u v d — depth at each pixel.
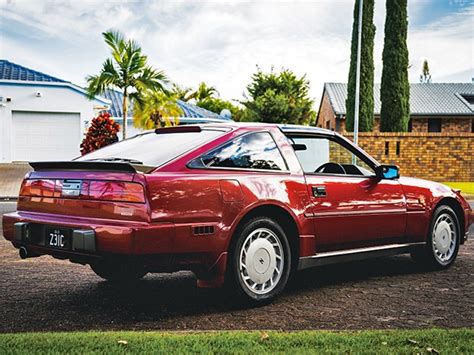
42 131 27.53
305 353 3.41
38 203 5.00
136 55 24.30
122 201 4.40
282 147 5.40
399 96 26.47
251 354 3.41
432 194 6.56
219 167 4.86
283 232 5.14
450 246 6.84
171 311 4.82
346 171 5.95
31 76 27.95
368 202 5.87
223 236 4.68
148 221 4.31
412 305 5.05
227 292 4.89
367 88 26.81
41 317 4.60
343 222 5.63
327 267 6.86
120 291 5.52
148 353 3.40
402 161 25.78
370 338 3.80
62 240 4.65
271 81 45.66
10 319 4.54
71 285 5.76
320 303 5.12
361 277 6.27
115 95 32.41
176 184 4.48
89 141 22.08
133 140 5.57
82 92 27.73
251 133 5.23
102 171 4.61
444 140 25.80
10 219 5.15
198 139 5.03
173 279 6.11
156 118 25.73
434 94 38.62
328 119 39.69
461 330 4.02
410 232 6.31
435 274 6.43
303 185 5.35
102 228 4.36
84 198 4.62
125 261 4.32
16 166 25.78
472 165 25.91
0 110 26.73
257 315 4.71
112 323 4.45
